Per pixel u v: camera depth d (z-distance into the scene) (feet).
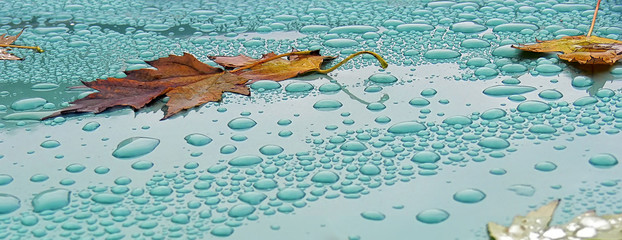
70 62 2.01
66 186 1.61
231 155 1.67
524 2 2.29
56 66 1.99
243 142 1.71
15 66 2.00
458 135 1.70
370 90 1.86
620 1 2.26
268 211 1.54
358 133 1.72
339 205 1.55
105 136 1.74
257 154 1.67
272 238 1.50
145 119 1.79
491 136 1.70
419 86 1.87
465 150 1.66
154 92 1.86
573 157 1.64
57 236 1.51
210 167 1.64
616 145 1.66
